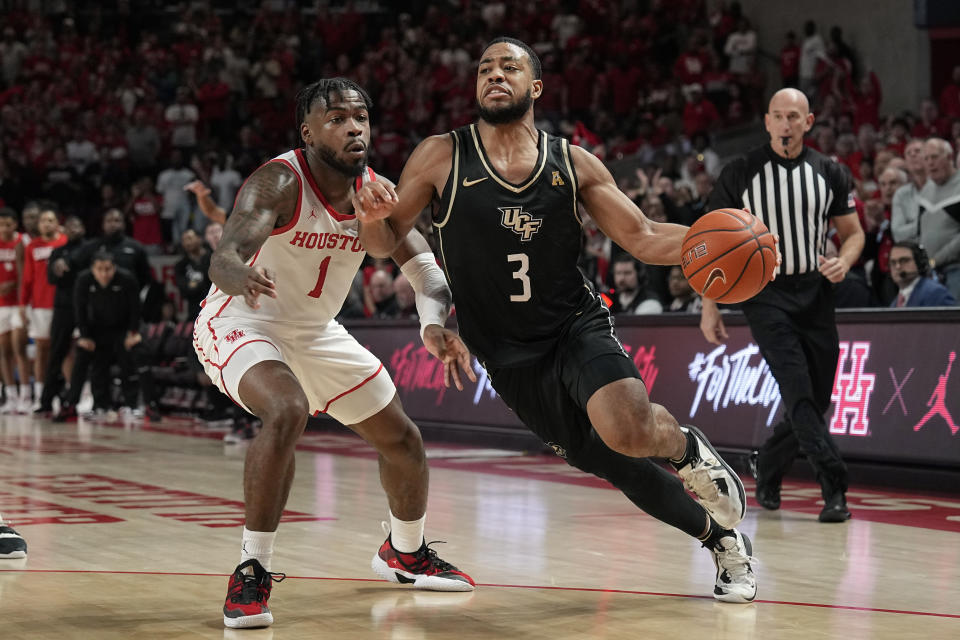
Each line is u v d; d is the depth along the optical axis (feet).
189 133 108.17
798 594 21.66
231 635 18.33
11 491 37.45
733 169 32.83
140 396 82.38
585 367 19.61
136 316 68.23
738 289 19.10
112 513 32.48
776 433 32.96
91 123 110.73
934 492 36.88
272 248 20.65
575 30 110.01
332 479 40.68
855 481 39.17
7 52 119.85
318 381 21.61
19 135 110.83
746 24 101.19
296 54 118.93
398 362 58.23
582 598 21.26
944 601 21.01
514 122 20.03
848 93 88.69
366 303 68.49
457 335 20.83
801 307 32.12
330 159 20.22
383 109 109.70
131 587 22.20
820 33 98.27
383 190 18.38
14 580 22.85
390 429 21.61
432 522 30.78
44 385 70.28
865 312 39.68
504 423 51.21
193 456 48.80
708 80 97.86
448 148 20.25
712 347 43.68
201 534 28.71
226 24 130.21
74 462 46.34
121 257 69.72
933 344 37.68
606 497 35.88
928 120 75.61
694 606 20.53
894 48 92.73
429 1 126.00
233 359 20.35
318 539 28.04
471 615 19.80
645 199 56.85
